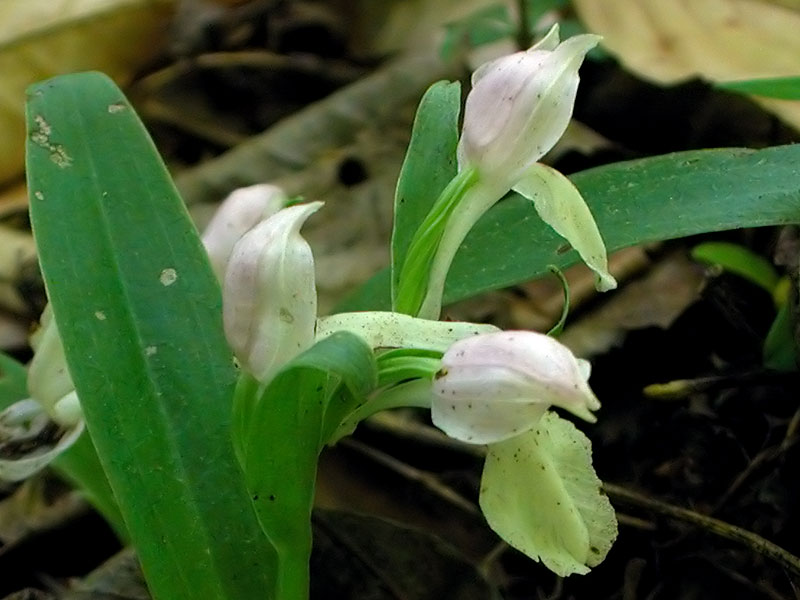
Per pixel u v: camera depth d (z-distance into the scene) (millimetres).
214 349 192
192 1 447
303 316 169
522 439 176
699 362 257
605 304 267
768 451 229
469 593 213
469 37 364
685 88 306
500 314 272
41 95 201
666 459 243
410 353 174
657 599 226
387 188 331
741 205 204
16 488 256
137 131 200
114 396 187
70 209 194
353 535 219
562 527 176
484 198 187
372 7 438
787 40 267
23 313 303
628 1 286
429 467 254
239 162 352
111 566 218
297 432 173
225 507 188
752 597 221
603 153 314
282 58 423
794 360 231
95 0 375
